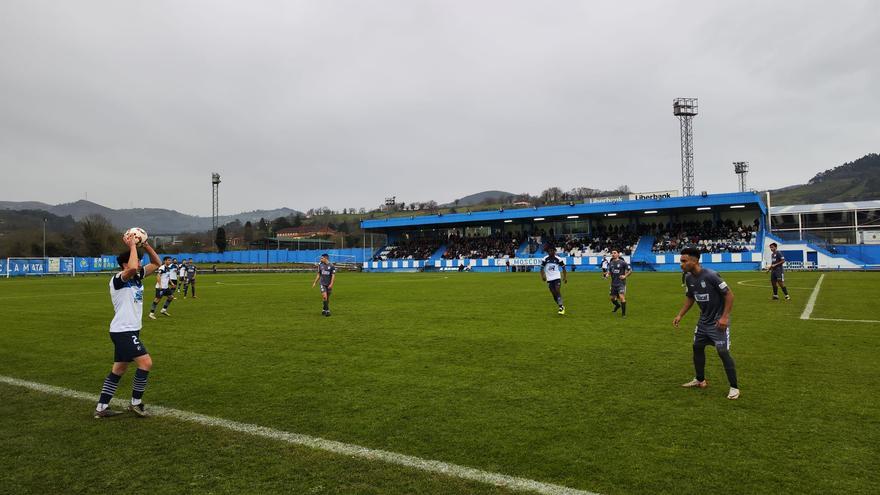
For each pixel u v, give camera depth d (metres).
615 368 7.86
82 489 4.06
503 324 12.86
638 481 4.01
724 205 51.06
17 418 5.88
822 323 12.31
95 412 5.96
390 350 9.59
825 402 5.97
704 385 6.69
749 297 19.34
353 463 4.47
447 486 4.00
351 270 68.44
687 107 63.62
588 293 22.94
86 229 87.88
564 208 56.69
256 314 16.03
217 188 86.38
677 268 51.25
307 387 7.00
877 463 4.29
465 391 6.67
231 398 6.53
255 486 4.05
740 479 4.02
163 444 5.00
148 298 23.69
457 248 66.00
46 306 19.98
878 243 51.09
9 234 85.62
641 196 54.97
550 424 5.34
